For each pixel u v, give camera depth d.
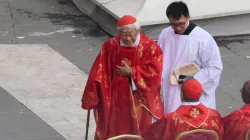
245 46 18.17
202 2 18.36
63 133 13.06
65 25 19.06
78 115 13.84
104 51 10.73
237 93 15.35
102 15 18.84
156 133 9.47
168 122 9.30
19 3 20.61
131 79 10.64
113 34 18.45
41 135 12.93
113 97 10.72
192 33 10.84
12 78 15.45
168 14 10.72
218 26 18.47
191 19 17.94
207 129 9.21
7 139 12.70
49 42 17.78
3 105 14.09
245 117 9.47
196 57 10.89
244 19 18.58
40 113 13.85
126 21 10.30
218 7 18.34
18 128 13.16
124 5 18.39
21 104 14.20
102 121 10.88
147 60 10.53
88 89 10.63
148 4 17.97
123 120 10.78
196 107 9.33
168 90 11.13
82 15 19.86
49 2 20.86
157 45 10.59
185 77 10.88
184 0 18.25
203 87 10.87
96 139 10.96
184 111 9.29
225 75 16.28
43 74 15.77
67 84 15.32
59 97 14.62
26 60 16.48
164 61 11.08
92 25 19.16
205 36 10.85
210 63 10.84
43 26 18.88
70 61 16.64
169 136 9.30
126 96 10.67
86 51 17.33
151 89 10.56
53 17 19.62
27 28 18.64
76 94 14.82
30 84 15.20
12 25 18.80
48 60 16.59
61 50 17.30
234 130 9.51
